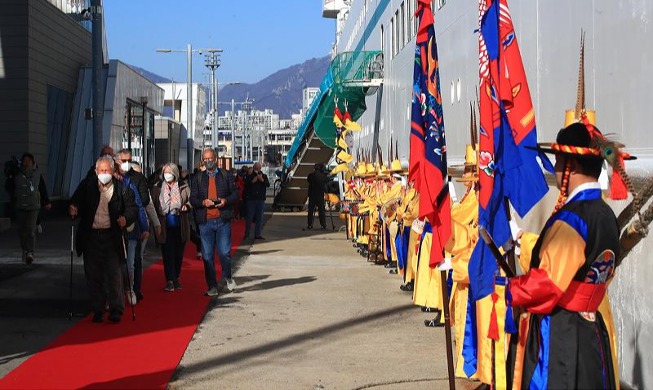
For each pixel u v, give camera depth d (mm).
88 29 33594
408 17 24094
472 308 7324
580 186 4656
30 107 26297
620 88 7793
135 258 11594
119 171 10258
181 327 9891
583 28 8812
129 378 7539
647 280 6969
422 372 7910
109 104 30094
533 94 10656
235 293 12719
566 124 6051
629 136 7578
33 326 9797
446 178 7066
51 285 12688
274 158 85250
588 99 8641
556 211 4691
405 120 24234
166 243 12711
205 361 8266
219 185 12352
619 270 7535
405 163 23250
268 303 11797
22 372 7688
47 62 28125
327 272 15508
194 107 67250
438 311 10648
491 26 6285
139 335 9422
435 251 6906
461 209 7578
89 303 11266
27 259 14969
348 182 24172
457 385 7465
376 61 29859
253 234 24781
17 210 14914
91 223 9961
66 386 7215
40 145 27328
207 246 12320
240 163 72938
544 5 10180
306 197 39688
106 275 10008
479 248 6258
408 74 23625
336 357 8500
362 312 11070
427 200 6965
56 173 29609
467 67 15367
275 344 9078
